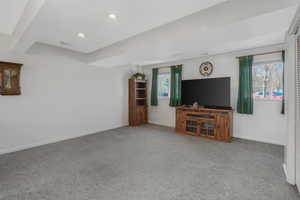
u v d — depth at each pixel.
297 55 1.76
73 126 3.98
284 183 1.90
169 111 5.16
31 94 3.25
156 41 2.44
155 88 5.38
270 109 3.32
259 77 3.48
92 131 4.41
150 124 5.48
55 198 1.67
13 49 2.79
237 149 3.01
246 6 1.59
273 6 1.45
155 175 2.12
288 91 1.89
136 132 4.41
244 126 3.66
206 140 3.61
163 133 4.29
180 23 2.13
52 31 2.48
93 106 4.43
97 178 2.05
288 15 1.51
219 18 1.78
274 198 1.64
